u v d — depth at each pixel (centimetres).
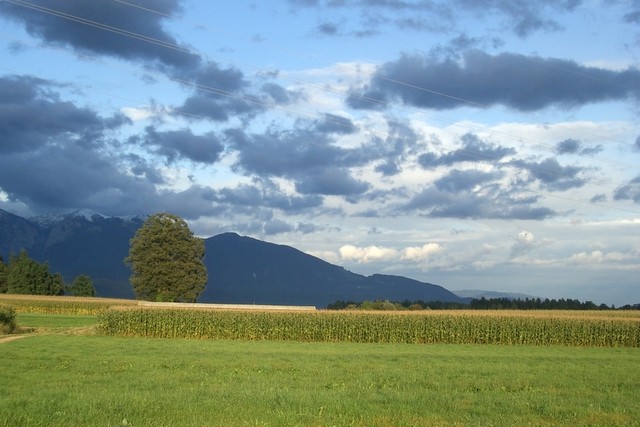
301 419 1650
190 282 10088
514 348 5497
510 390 2392
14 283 13238
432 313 6450
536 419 1758
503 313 6750
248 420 1616
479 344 6031
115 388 2158
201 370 2800
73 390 2080
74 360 3130
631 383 2702
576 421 1753
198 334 6019
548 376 2908
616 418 1800
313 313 6166
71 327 6619
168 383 2298
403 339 6128
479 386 2464
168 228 10131
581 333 6166
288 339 6106
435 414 1769
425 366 3278
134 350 3884
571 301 10562
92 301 9919
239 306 6838
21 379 2389
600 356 4531
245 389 2134
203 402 1838
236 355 3684
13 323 5812
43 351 3581
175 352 3800
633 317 6600
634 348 5888
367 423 1648
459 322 6169
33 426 1506
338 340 6116
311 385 2344
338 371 2905
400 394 2106
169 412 1692
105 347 4094
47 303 9631
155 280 9975
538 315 6544
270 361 3316
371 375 2734
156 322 5972
